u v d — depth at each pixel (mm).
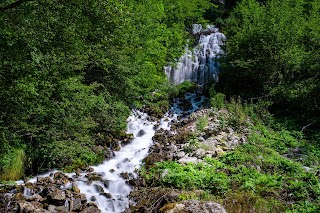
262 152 9562
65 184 8344
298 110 13312
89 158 10023
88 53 9609
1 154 8062
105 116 11195
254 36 14531
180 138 11117
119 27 7668
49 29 6801
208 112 13164
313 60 13180
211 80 18219
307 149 10023
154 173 8594
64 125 8875
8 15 6379
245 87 15406
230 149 9688
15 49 6402
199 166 8469
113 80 11789
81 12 6797
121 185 8445
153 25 14352
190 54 19531
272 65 13781
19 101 7078
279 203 6473
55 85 7945
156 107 14773
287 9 15312
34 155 9094
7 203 7027
